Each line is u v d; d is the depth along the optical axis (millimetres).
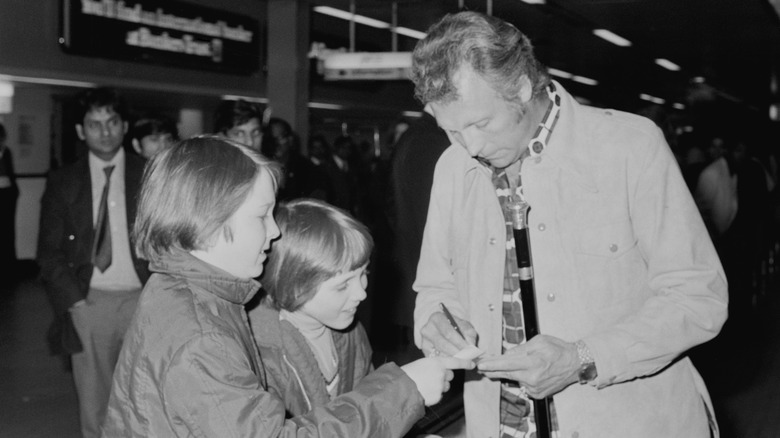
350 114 14641
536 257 1878
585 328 1851
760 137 12273
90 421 3865
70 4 9055
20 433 4934
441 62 1678
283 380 1967
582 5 10375
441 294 2105
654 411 1880
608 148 1845
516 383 2016
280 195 4363
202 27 10609
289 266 1937
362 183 11547
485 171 1971
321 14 11555
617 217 1839
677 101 28578
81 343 3814
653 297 1809
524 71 1712
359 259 1985
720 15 11031
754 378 6391
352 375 2232
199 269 1620
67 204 3844
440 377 1703
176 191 1611
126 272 3850
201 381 1521
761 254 9961
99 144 3838
